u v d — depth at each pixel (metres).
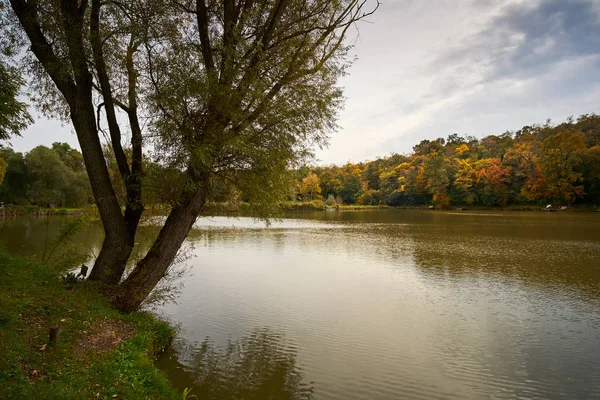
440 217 54.88
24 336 5.85
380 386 7.04
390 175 102.69
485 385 7.17
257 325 10.14
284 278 15.55
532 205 71.62
